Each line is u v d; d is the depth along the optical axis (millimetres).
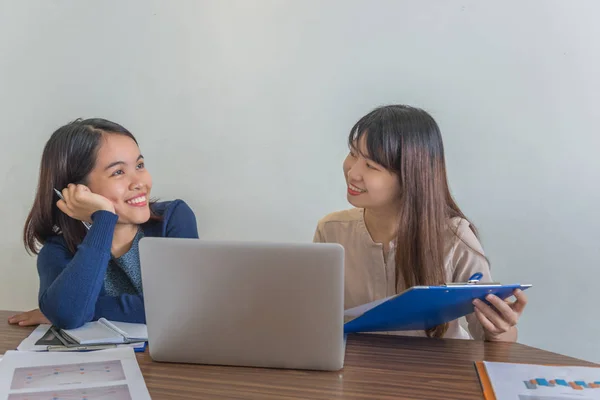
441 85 2195
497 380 1105
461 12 2148
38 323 1452
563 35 2084
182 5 2387
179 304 1162
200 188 2469
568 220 2148
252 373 1157
